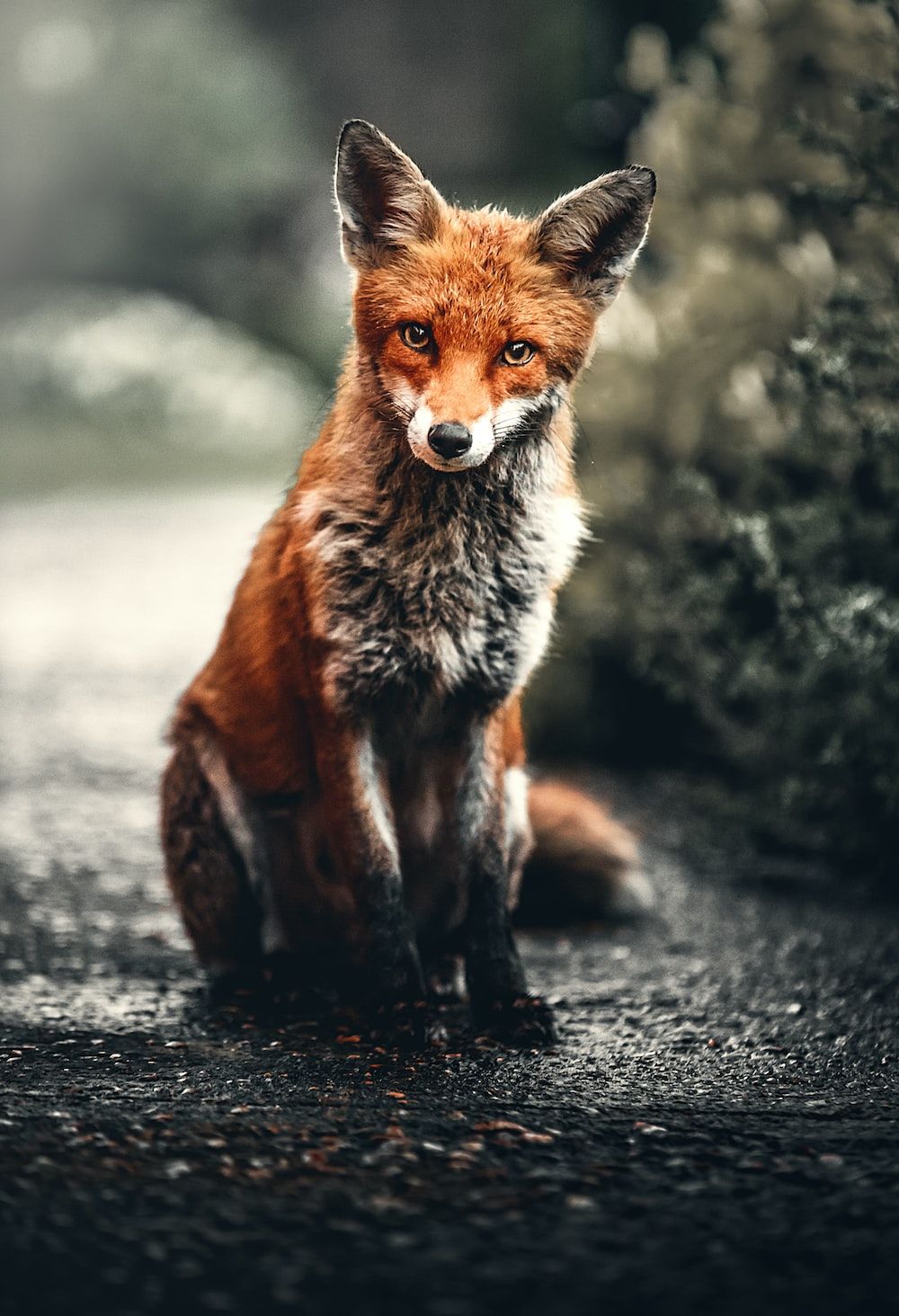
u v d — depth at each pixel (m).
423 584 7.54
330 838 7.85
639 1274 4.77
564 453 7.95
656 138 13.89
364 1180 5.46
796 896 10.48
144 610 23.83
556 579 7.92
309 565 7.60
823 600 9.74
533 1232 5.05
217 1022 7.67
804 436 10.43
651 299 14.02
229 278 59.50
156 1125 5.98
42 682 18.64
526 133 57.44
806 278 12.10
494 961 7.66
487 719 7.94
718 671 11.34
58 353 49.94
